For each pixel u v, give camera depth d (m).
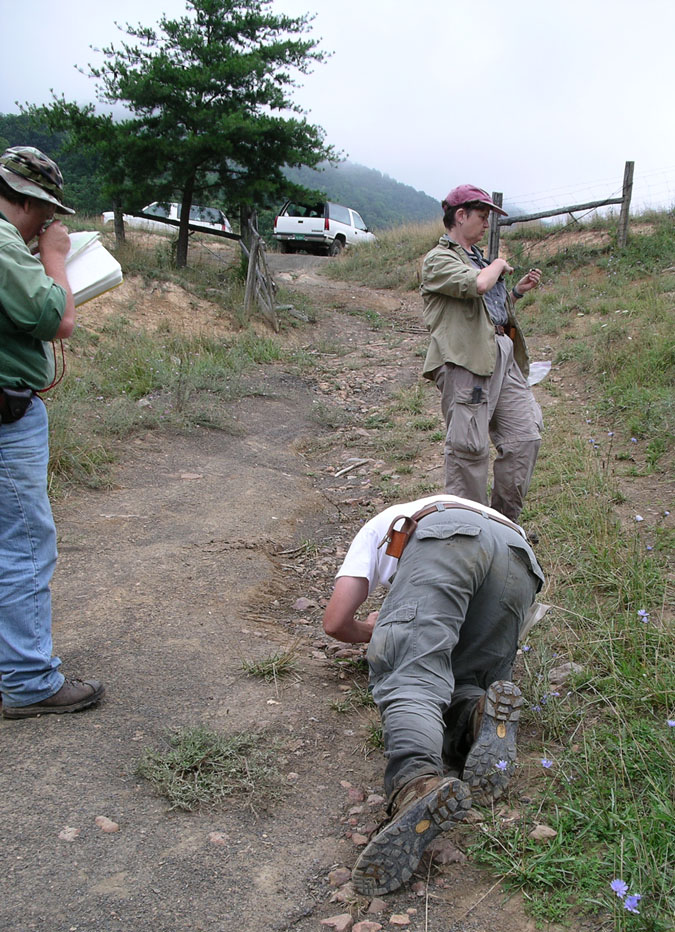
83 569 4.48
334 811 2.61
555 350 9.48
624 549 4.34
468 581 2.59
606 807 2.47
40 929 2.02
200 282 12.94
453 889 2.26
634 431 6.31
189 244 16.08
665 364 7.73
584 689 3.25
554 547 4.53
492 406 4.25
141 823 2.45
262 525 5.60
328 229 21.61
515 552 2.74
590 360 8.44
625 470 5.67
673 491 5.21
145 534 5.19
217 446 7.43
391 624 2.57
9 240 2.63
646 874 2.20
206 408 8.13
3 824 2.37
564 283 12.97
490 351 4.12
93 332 10.09
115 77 12.90
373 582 2.96
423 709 2.39
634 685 3.14
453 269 3.99
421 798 2.09
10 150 2.79
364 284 17.02
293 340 12.38
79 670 3.34
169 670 3.41
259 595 4.41
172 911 2.12
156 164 12.91
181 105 12.80
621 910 2.08
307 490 6.59
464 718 2.67
